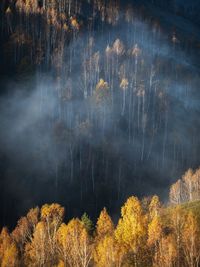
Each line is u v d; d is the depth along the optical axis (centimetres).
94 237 7481
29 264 6369
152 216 7262
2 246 6762
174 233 6028
